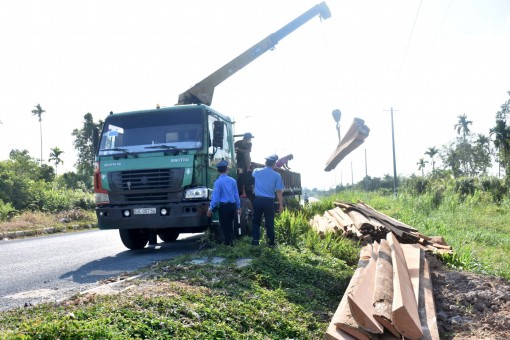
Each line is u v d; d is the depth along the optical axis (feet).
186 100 43.06
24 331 12.01
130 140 32.24
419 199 80.53
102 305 15.23
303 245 33.27
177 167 30.83
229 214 30.55
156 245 39.45
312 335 17.42
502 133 164.14
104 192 31.96
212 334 14.56
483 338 16.29
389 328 14.79
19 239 56.08
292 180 59.67
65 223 78.18
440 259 29.71
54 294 20.33
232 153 37.70
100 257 33.06
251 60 45.70
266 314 17.87
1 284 23.70
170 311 15.39
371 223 33.96
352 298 14.73
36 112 293.84
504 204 83.30
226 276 21.98
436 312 19.42
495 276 25.79
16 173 102.12
